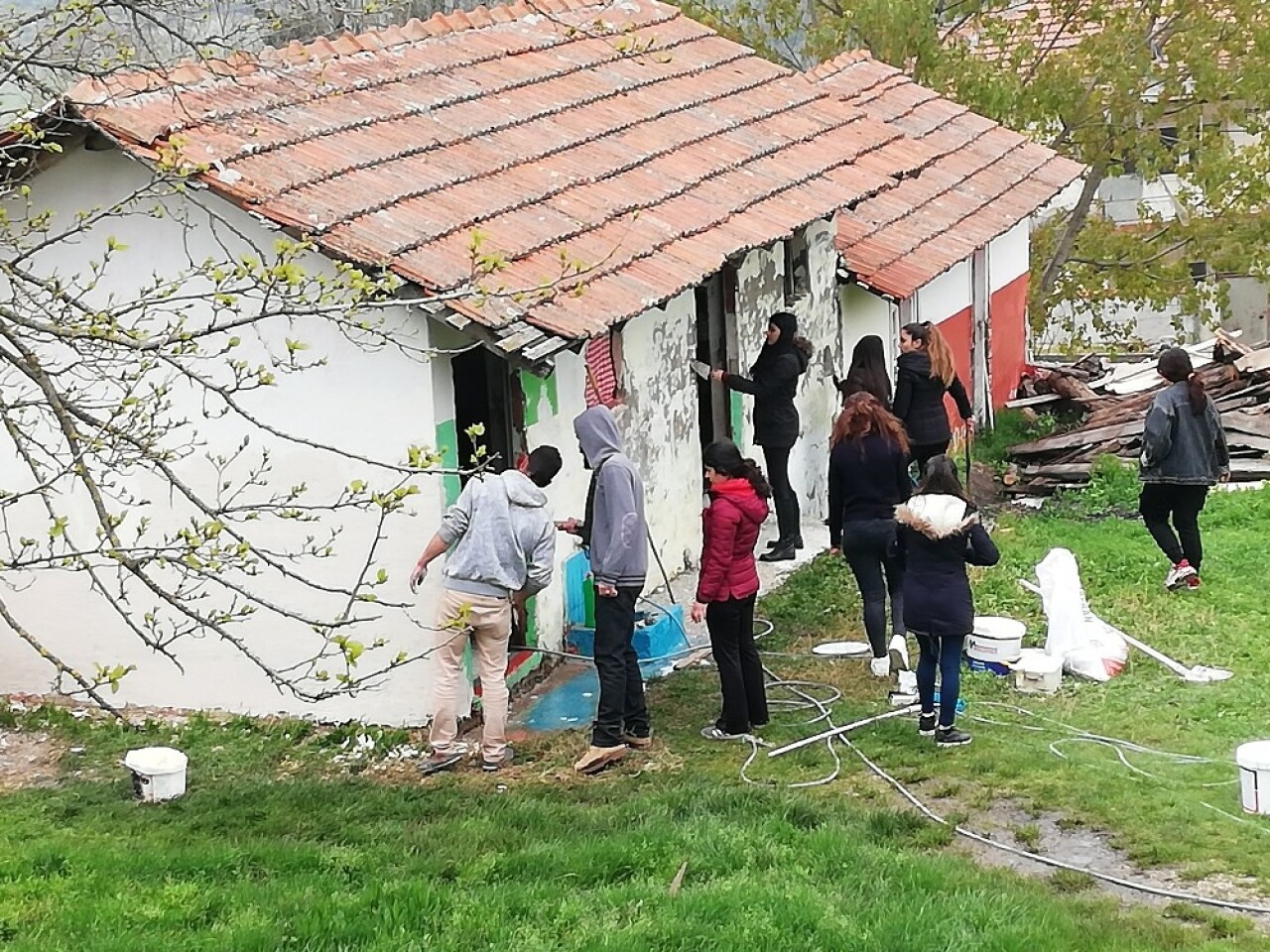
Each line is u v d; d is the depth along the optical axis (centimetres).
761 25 2594
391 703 1045
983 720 1029
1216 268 2720
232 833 871
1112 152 2630
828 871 775
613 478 962
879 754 971
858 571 1117
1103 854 824
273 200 978
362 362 1002
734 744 1007
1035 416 1975
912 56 2481
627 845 796
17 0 853
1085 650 1113
